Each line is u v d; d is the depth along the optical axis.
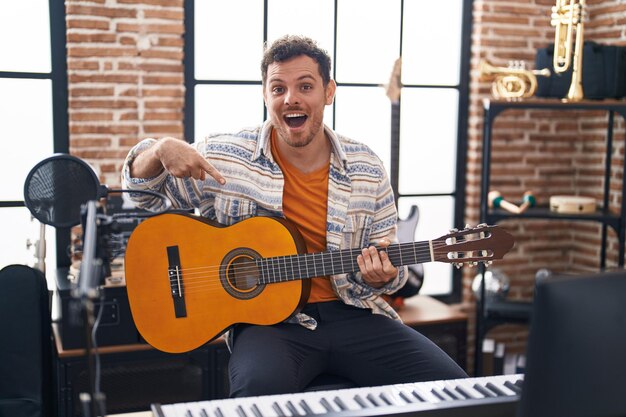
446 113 4.78
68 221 2.34
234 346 2.39
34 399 2.74
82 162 2.34
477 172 4.72
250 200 2.53
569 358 1.31
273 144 2.58
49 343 2.87
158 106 4.04
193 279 2.41
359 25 4.54
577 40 4.14
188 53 4.21
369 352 2.45
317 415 1.67
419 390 1.85
